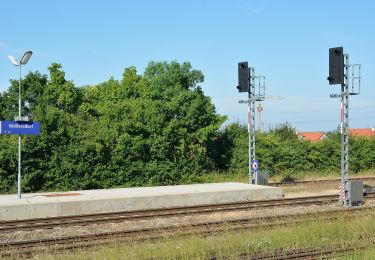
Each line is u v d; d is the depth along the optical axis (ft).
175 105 124.47
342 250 42.42
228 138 137.18
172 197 78.54
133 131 112.47
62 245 47.62
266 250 43.21
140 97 134.72
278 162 140.05
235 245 44.16
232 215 68.69
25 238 53.88
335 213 65.05
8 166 95.55
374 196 86.48
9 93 130.72
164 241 48.26
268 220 61.41
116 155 106.83
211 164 128.06
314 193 96.68
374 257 38.47
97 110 132.05
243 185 96.27
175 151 117.50
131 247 44.37
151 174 110.42
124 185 105.50
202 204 78.79
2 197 76.69
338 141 153.38
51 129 101.45
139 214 67.36
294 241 45.83
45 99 128.36
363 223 51.11
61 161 100.27
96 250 45.03
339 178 128.16
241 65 93.30
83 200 71.10
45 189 97.81
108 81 141.49
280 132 167.53
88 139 104.37
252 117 97.76
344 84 75.56
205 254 40.98
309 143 148.46
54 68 131.34
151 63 150.71
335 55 74.64
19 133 75.00
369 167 155.84
